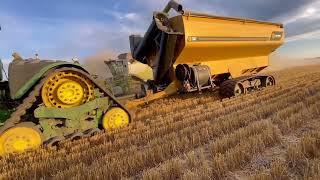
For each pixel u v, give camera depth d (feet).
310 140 15.05
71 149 18.13
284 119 21.85
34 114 18.58
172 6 31.73
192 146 17.56
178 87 33.30
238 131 18.29
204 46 33.35
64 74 19.76
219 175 12.96
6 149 17.19
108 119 22.09
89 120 21.33
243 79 37.52
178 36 31.68
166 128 21.84
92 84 21.16
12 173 14.67
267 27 43.75
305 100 27.50
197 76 32.55
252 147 15.61
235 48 38.19
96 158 16.93
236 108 28.76
